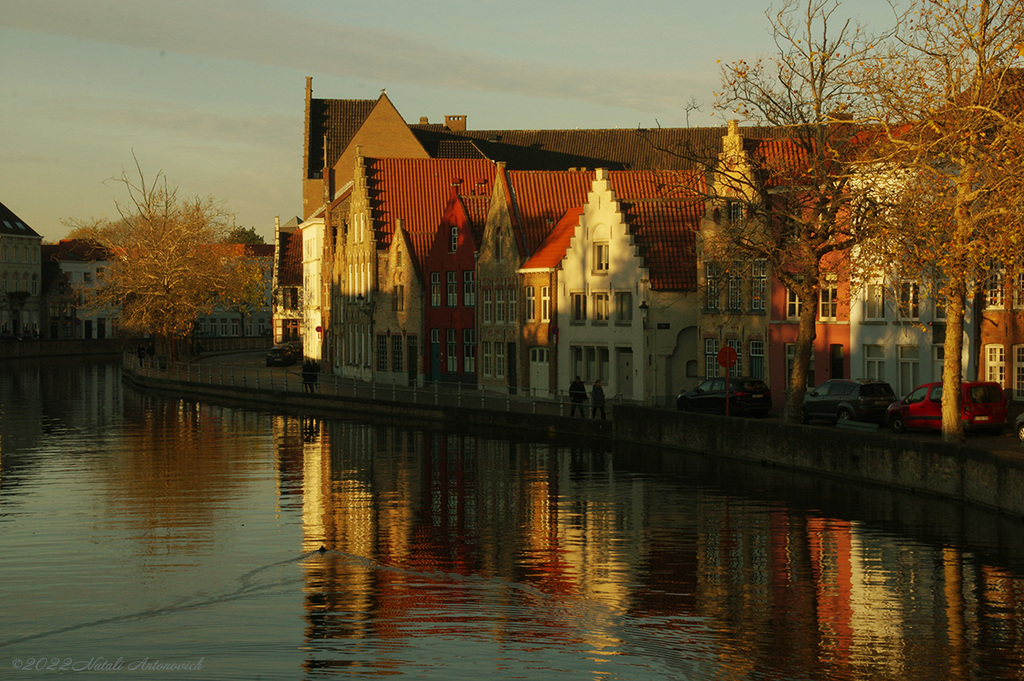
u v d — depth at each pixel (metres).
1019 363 46.91
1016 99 32.38
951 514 30.14
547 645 18.95
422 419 61.16
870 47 37.16
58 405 72.69
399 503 33.59
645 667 17.78
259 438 52.72
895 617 20.69
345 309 93.38
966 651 18.62
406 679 17.25
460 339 75.06
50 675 17.73
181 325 100.19
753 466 40.59
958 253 30.83
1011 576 23.58
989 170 30.00
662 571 24.42
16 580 23.92
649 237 60.91
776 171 40.88
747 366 56.69
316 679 17.33
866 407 45.53
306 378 73.94
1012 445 35.31
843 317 53.12
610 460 43.16
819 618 20.62
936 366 49.03
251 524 30.36
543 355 66.38
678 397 53.94
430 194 85.56
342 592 22.70
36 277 163.62
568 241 65.62
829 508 31.56
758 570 24.42
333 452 46.75
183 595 22.56
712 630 19.91
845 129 39.34
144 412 67.81
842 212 46.62
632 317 59.91
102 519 31.12
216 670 17.78
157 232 100.81
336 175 115.31
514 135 112.19
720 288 44.25
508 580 23.69
